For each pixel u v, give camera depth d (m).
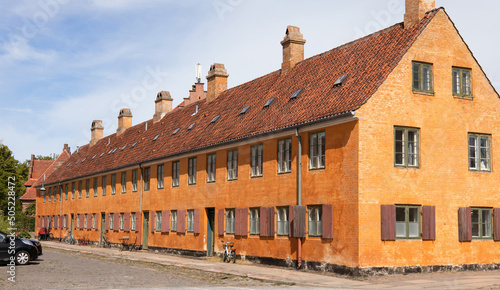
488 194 21.83
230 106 31.12
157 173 35.00
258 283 18.17
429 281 17.94
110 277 19.56
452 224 20.80
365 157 19.31
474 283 17.36
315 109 21.94
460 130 21.44
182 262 25.83
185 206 30.91
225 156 27.41
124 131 50.38
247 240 25.31
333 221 20.16
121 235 39.78
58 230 54.72
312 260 21.14
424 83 20.94
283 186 23.05
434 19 21.28
